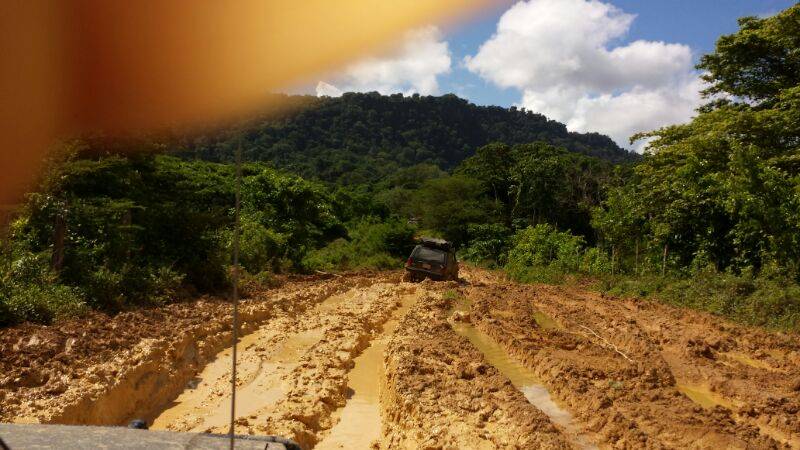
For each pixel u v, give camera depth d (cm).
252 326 1148
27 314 877
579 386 784
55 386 639
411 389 732
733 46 2191
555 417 711
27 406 578
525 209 5466
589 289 2002
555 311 1469
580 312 1454
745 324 1317
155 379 758
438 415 655
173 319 1047
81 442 195
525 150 6322
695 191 1892
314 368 884
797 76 2191
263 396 762
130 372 712
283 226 2298
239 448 197
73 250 1101
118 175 1238
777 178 1566
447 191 5206
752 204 1573
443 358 917
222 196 2206
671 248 2023
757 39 2142
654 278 1852
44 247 1110
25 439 195
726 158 1925
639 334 1129
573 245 2712
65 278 1053
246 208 2255
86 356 761
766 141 1938
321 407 721
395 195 7525
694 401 789
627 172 5294
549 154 5959
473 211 4866
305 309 1398
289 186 2389
